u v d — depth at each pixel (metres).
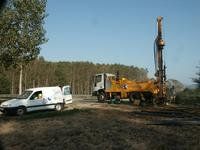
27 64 37.03
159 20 32.75
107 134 15.22
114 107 30.95
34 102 28.83
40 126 18.58
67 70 115.94
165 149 12.52
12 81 83.88
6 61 35.78
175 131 15.91
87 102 40.03
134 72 90.12
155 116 22.38
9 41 34.75
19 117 24.12
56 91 30.17
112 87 38.41
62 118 21.44
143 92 35.53
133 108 29.84
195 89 35.50
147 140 13.98
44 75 106.06
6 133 16.98
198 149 12.40
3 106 28.08
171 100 36.25
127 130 16.16
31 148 13.59
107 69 115.44
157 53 33.47
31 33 36.06
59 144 13.88
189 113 24.23
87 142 13.95
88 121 19.56
